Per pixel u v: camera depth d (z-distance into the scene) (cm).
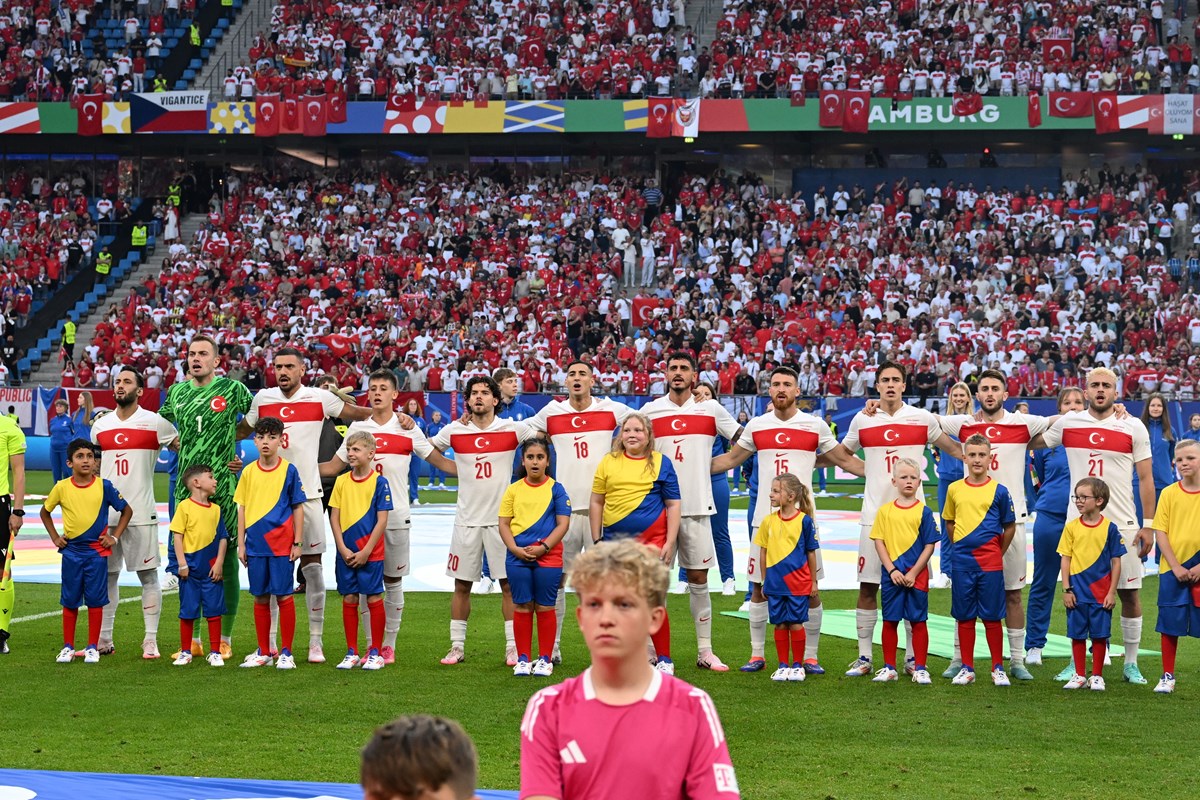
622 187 4341
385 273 3997
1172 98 3878
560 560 1037
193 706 910
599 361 3575
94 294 4066
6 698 936
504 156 4459
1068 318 3650
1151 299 3750
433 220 4231
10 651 1129
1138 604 1024
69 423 2452
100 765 745
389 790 306
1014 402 3312
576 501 1114
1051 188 4288
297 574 1460
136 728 842
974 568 1009
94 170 4506
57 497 1083
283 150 4475
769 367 3500
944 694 973
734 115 4041
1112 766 762
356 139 4434
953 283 3831
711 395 1125
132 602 1420
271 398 1112
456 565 1088
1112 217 4072
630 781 361
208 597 1071
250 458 2580
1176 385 3312
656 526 1046
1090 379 1052
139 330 3784
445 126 4100
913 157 4338
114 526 1097
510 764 759
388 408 1127
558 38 4388
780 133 4272
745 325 3650
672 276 4009
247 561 1062
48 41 4381
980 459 1009
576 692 371
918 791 706
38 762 750
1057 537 1095
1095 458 1051
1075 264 3891
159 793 646
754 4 4431
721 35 4372
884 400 1097
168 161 4494
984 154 4316
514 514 1038
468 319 3784
